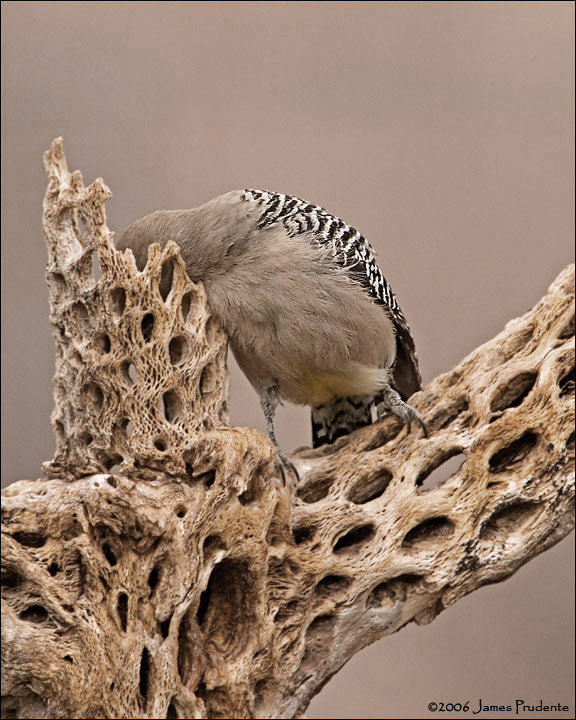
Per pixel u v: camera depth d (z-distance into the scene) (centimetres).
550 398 819
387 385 922
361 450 857
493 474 827
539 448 822
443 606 816
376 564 788
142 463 723
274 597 758
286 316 849
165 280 799
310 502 841
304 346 866
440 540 810
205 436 732
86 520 689
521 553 818
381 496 819
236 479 732
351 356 893
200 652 718
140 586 691
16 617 657
